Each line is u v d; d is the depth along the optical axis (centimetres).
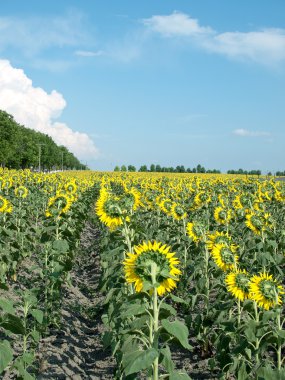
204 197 1497
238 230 1178
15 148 8756
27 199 1892
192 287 1020
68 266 849
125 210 644
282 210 1684
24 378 514
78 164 19400
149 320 439
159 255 398
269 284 511
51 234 920
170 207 1225
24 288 1049
